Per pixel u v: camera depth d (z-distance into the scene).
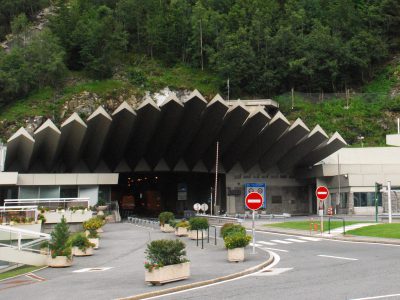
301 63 94.25
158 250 14.61
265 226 36.12
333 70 95.38
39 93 91.12
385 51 101.50
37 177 50.06
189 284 13.82
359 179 52.78
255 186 64.81
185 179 74.38
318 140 57.19
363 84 99.06
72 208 37.19
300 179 66.38
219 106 53.53
